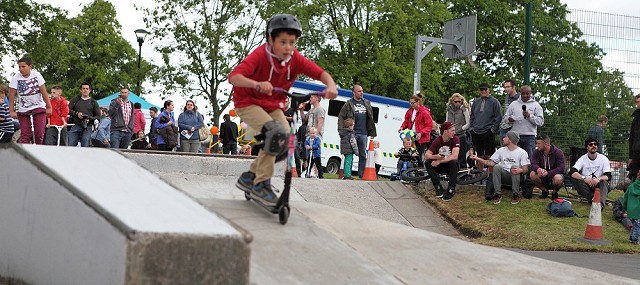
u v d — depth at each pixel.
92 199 3.86
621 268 8.02
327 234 5.44
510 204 11.55
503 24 39.28
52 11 33.41
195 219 3.91
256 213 5.61
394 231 5.98
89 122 13.43
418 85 15.87
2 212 4.94
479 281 5.24
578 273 5.74
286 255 4.83
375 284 4.79
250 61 5.37
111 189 4.18
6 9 32.03
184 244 3.61
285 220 5.36
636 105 13.23
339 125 13.90
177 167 9.79
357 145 13.98
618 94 13.80
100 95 48.00
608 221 10.95
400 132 14.27
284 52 5.37
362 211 10.91
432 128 13.76
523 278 5.43
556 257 8.83
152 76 35.34
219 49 34.59
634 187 10.16
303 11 34.66
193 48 34.75
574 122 13.63
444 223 11.23
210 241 3.68
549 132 13.58
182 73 35.06
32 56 32.97
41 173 4.38
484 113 12.60
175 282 3.58
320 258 4.95
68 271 4.00
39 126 11.43
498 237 10.34
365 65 34.25
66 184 4.08
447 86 39.12
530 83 13.38
